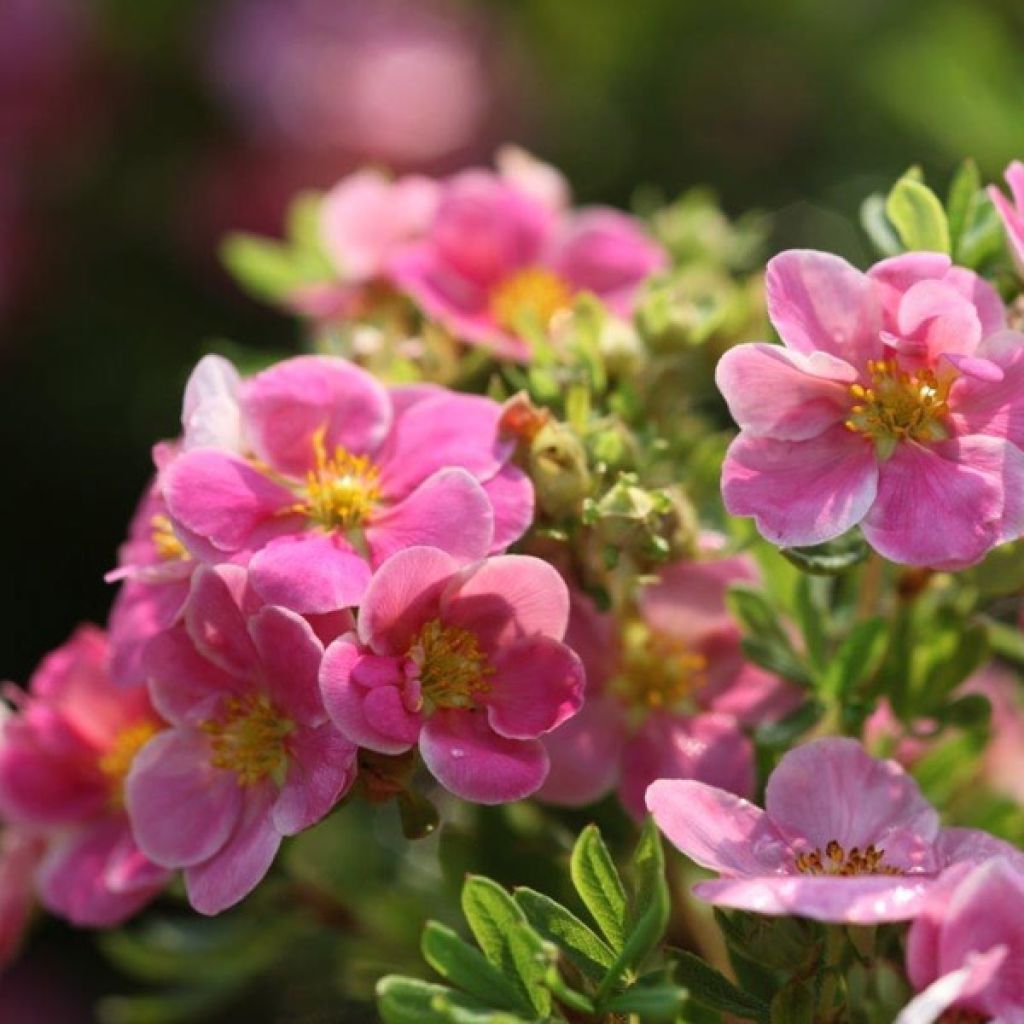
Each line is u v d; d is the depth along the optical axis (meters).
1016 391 0.52
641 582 0.54
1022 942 0.49
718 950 0.56
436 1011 0.50
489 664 0.52
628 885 0.55
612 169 0.79
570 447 0.53
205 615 0.52
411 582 0.51
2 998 0.75
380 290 0.61
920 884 0.49
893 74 0.74
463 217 0.59
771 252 0.73
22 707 0.59
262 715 0.52
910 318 0.51
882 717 0.56
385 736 0.51
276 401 0.53
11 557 0.77
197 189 0.81
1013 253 0.53
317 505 0.52
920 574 0.54
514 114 0.82
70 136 0.81
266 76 0.81
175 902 0.68
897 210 0.54
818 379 0.52
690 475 0.56
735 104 0.78
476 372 0.57
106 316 0.79
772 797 0.51
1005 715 0.61
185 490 0.52
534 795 0.54
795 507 0.51
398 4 0.83
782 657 0.54
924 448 0.52
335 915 0.60
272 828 0.52
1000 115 0.71
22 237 0.79
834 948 0.50
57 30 0.80
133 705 0.57
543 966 0.50
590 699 0.54
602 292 0.60
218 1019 0.67
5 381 0.78
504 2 0.84
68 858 0.57
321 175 0.81
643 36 0.80
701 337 0.57
